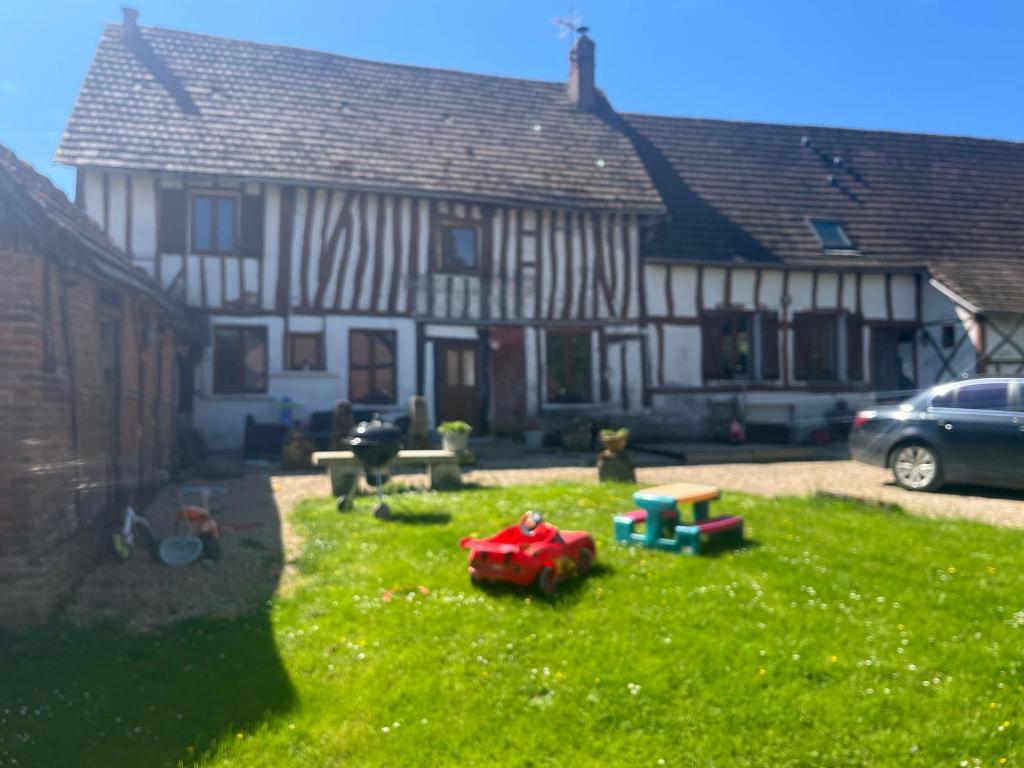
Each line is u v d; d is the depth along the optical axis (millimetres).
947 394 9094
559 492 8492
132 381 7918
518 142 17156
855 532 6633
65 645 4531
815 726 3658
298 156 14602
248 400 14102
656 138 19750
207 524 6215
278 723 3730
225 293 14102
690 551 5938
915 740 3551
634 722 3730
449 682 4078
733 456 13211
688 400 16547
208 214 14133
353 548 6262
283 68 16609
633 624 4707
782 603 4965
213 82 15570
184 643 4578
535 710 3834
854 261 17422
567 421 15906
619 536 6332
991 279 17203
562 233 16078
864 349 17469
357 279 14766
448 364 15453
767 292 17062
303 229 14508
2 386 4734
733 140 20422
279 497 9055
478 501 8016
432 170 15453
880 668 4109
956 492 8984
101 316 6590
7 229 4695
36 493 4793
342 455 8961
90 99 14195
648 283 16484
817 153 20672
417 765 3432
